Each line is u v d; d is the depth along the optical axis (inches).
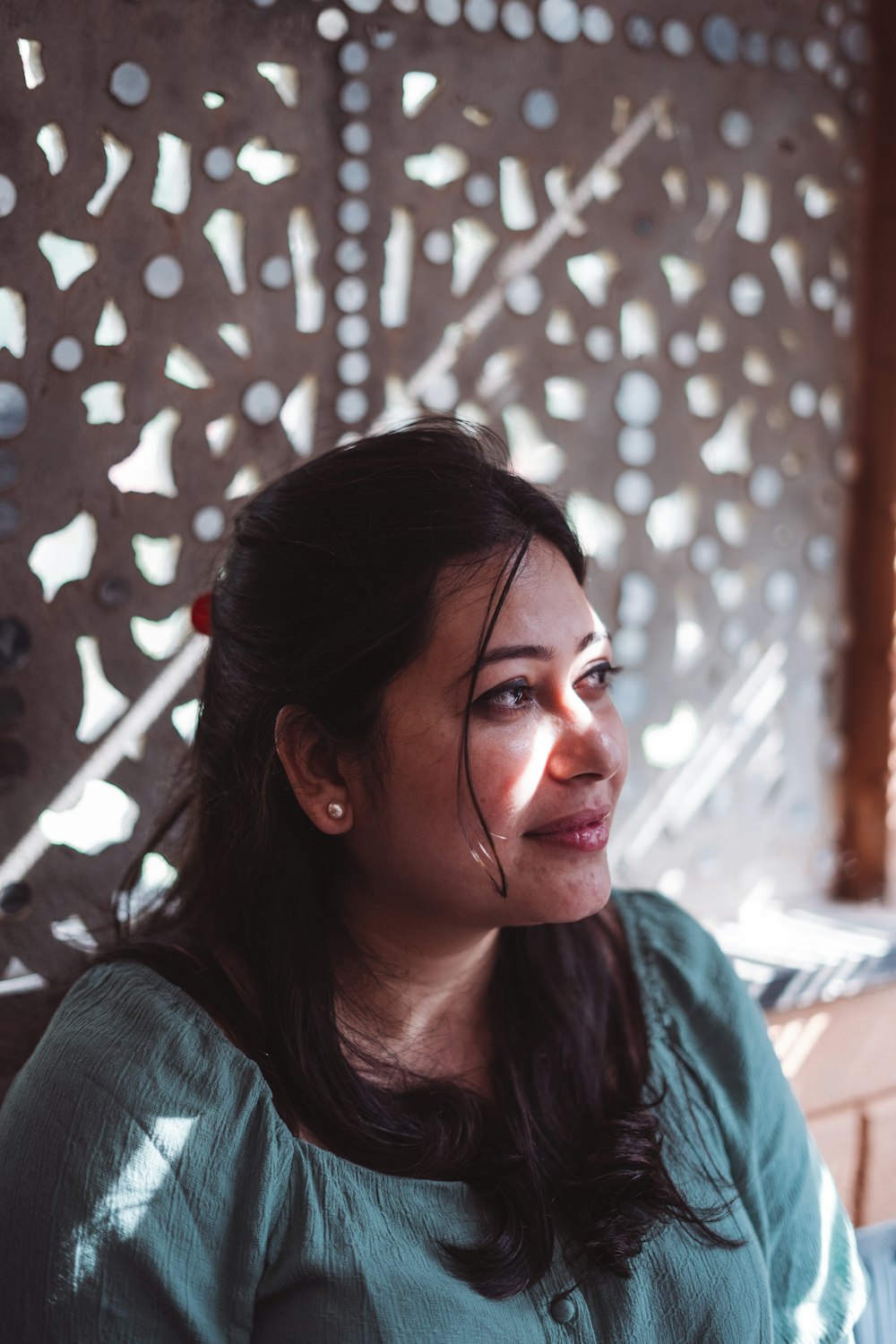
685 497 52.2
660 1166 33.0
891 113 54.0
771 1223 36.4
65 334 39.5
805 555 55.8
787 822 56.8
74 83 38.7
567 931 35.9
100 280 39.8
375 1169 30.6
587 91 47.7
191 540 42.3
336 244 43.6
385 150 44.1
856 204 54.8
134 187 40.0
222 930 33.6
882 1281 40.6
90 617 41.2
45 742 40.9
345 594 30.5
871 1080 52.6
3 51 37.6
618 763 30.6
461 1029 34.6
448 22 44.7
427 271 45.5
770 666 55.4
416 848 30.6
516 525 30.8
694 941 39.2
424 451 31.7
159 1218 28.6
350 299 44.0
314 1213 29.2
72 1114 29.2
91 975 32.8
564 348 48.4
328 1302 28.7
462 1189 30.8
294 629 31.4
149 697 42.3
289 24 41.9
